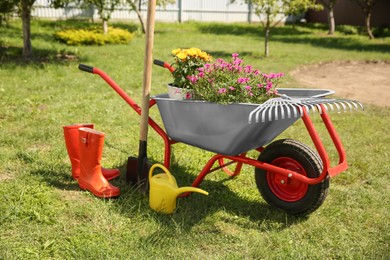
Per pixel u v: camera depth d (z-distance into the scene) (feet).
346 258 9.86
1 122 18.40
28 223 10.60
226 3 89.35
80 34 48.60
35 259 9.28
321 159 10.96
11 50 39.83
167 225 10.94
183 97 11.85
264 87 11.47
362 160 16.17
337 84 34.71
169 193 11.28
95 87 26.50
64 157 15.10
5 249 9.43
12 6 36.86
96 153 12.16
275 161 11.82
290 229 11.14
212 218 11.39
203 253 9.84
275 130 11.32
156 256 9.58
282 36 72.43
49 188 12.49
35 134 16.85
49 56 37.96
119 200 12.07
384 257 9.81
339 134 19.52
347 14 91.56
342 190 13.62
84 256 9.41
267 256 9.76
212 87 11.07
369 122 21.85
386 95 30.94
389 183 14.33
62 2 35.42
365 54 53.21
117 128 18.76
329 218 11.77
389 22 86.74
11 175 13.33
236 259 9.55
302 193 11.54
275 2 44.06
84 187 12.57
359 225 11.44
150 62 12.13
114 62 36.83
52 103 22.16
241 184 13.87
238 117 10.36
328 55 50.83
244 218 11.52
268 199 12.15
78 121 19.31
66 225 10.66
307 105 10.26
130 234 10.35
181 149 16.66
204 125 11.08
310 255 9.91
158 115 21.38
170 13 83.35
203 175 11.99
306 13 98.22
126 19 76.23
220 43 57.36
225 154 11.37
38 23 62.28
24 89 24.75
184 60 12.21
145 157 12.71
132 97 24.81
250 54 48.08
